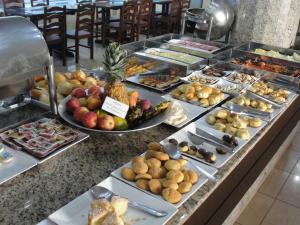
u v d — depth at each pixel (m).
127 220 0.82
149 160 1.00
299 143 2.67
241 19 3.02
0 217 0.82
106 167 1.06
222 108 1.52
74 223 0.79
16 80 1.11
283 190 2.10
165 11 5.90
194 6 6.38
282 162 2.39
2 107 1.32
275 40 3.09
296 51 2.60
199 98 1.58
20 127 1.18
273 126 1.59
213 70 2.11
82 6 3.96
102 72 1.70
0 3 4.48
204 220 1.09
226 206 1.25
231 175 1.21
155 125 1.24
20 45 1.09
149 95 1.44
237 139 1.25
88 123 1.15
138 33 4.93
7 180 0.94
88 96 1.28
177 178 0.94
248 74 2.10
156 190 0.92
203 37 2.99
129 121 1.22
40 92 1.39
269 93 1.78
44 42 1.17
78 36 4.06
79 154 1.11
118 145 1.19
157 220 0.83
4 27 1.08
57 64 4.04
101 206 0.78
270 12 2.92
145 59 2.09
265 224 1.82
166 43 2.58
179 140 1.21
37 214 0.84
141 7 4.81
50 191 0.93
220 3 2.92
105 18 4.87
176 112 1.39
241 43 2.84
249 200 1.88
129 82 1.80
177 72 1.99
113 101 1.19
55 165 1.04
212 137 1.24
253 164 1.48
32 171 1.00
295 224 1.84
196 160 1.10
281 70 2.19
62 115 1.22
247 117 1.43
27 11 3.97
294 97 1.80
